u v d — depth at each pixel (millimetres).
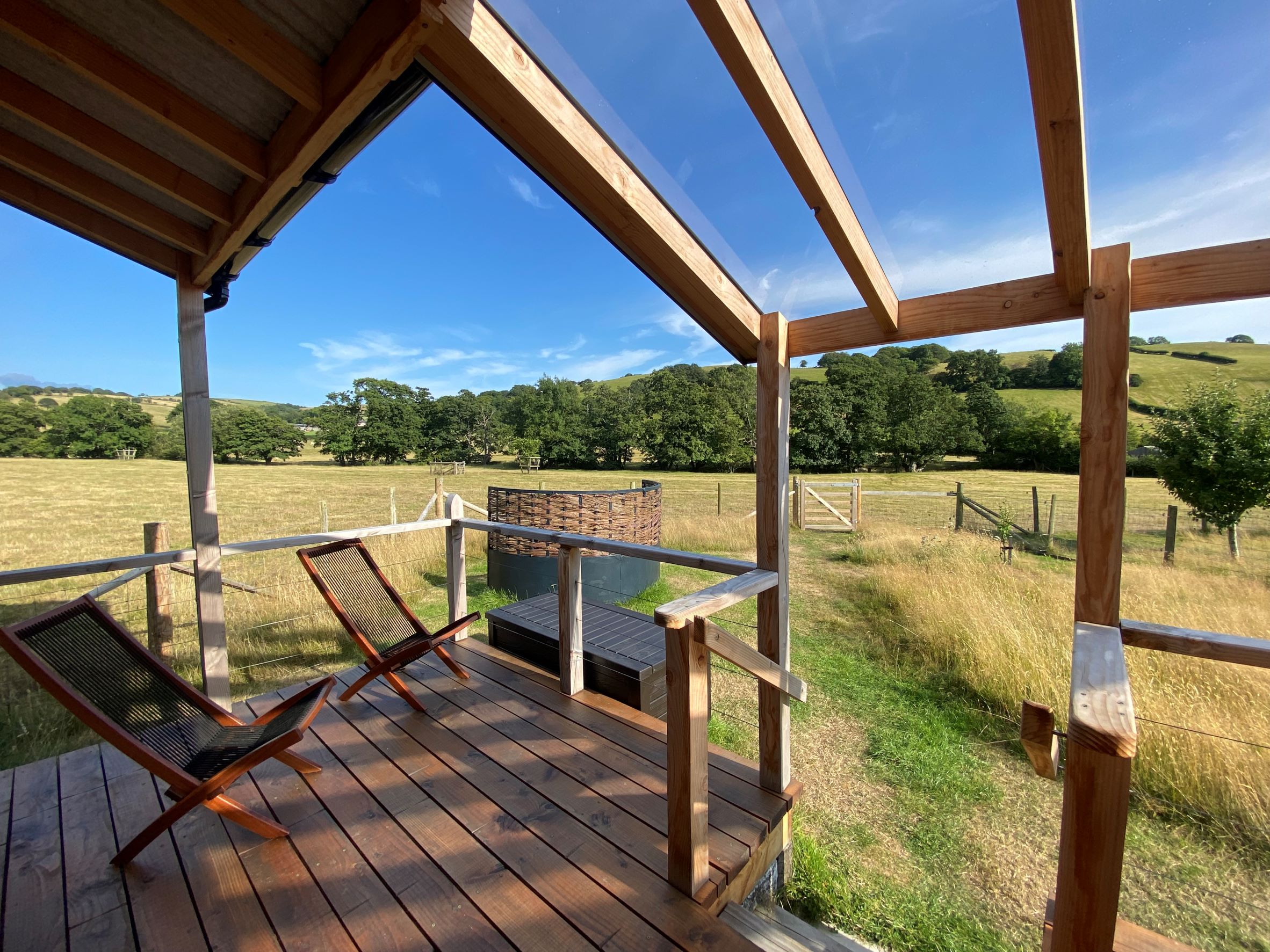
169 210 2342
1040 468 22094
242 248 2354
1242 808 2555
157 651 4012
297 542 2967
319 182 1917
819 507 13516
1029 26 1036
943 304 1812
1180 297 1376
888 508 13086
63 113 1758
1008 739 3314
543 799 2027
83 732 3264
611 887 1624
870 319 1951
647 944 1438
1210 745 2732
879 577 6426
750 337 2096
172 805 1936
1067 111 1116
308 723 1827
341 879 1676
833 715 3584
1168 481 7727
